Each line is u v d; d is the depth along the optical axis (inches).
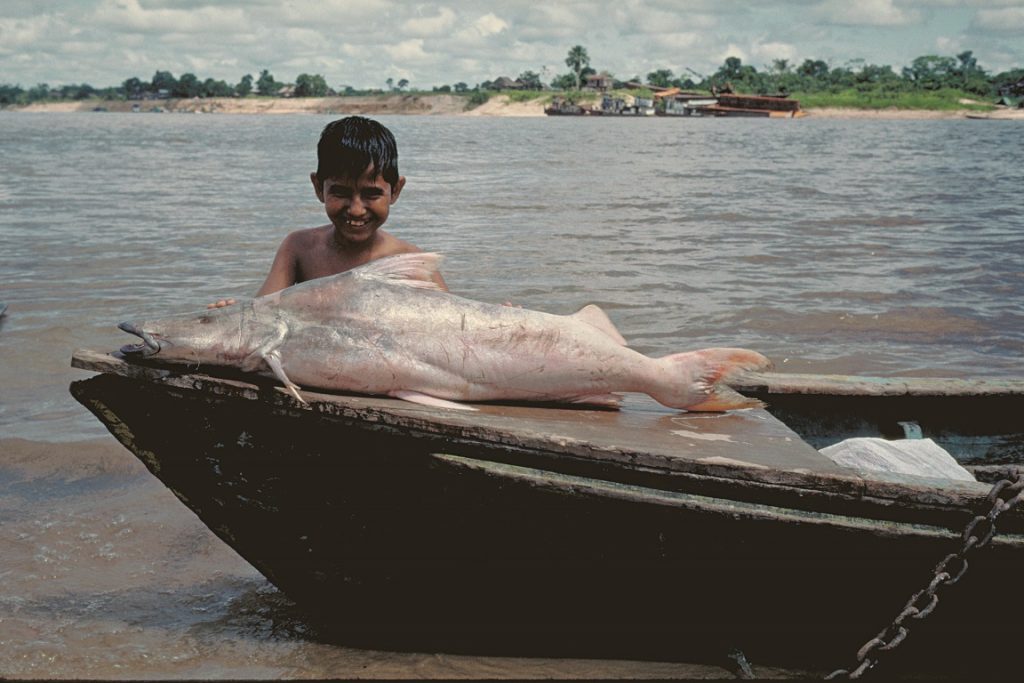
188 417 125.0
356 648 135.0
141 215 597.9
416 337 128.6
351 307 127.1
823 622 127.4
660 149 1617.9
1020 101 4948.3
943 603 122.8
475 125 3454.7
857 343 305.7
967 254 469.7
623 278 398.9
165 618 143.3
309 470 125.9
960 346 304.8
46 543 167.9
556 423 128.9
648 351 293.0
